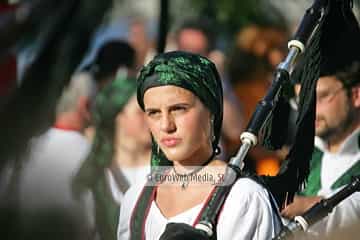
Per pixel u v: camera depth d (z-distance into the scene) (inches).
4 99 223.5
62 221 225.9
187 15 691.4
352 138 431.5
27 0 234.8
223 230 283.7
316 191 425.1
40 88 226.5
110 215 381.1
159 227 296.2
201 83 292.2
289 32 685.3
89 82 480.4
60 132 441.7
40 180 227.9
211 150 301.4
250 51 668.7
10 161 220.2
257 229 286.8
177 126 292.7
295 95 364.8
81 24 235.6
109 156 426.3
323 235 201.9
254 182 292.7
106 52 518.3
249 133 298.8
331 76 418.9
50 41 232.7
